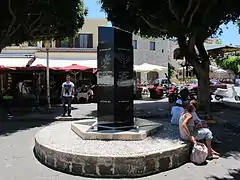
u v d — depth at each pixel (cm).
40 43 3098
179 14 1513
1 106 2080
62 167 725
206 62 1675
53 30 2030
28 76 2925
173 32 1617
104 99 923
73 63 2755
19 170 738
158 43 4509
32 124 1475
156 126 978
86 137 860
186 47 1723
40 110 1970
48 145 793
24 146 997
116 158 678
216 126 1355
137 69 3106
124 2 1742
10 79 2903
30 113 1844
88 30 3372
